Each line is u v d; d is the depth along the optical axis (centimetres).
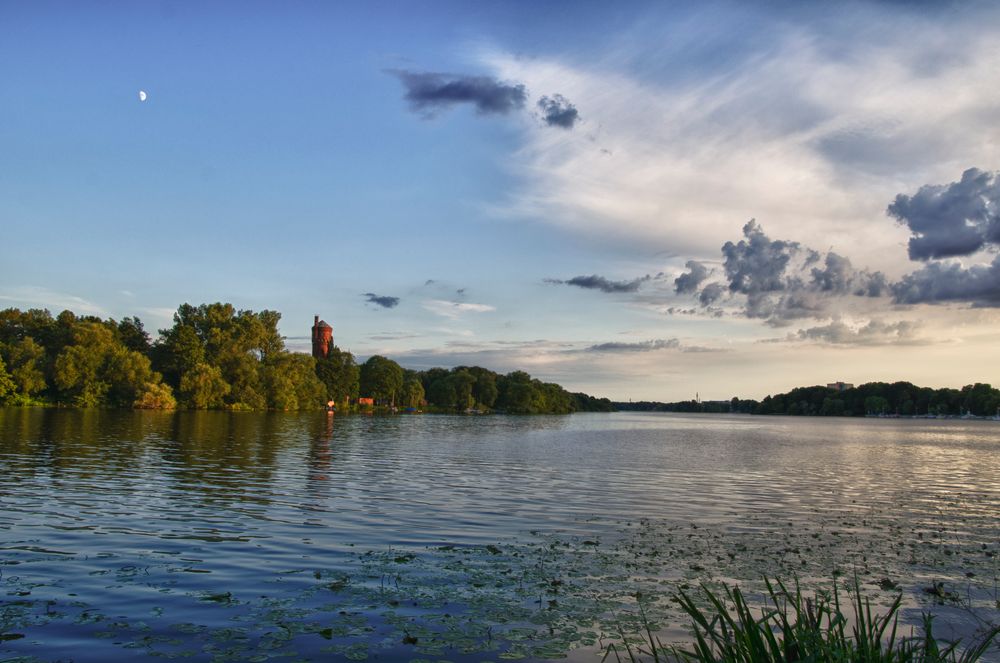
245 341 11325
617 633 977
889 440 7800
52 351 9994
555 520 1908
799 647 550
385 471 3064
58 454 3256
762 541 1672
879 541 1706
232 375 10994
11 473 2533
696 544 1617
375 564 1338
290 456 3625
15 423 5503
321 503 2078
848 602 1163
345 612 1040
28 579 1172
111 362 9644
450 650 902
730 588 1229
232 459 3334
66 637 912
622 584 1237
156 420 6869
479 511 2025
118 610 1024
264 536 1571
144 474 2627
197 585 1162
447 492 2419
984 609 1130
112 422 6172
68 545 1430
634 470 3416
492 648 912
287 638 927
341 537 1588
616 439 6700
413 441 5341
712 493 2586
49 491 2141
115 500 2005
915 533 1833
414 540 1583
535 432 7962
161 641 905
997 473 3672
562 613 1062
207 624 974
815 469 3725
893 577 1338
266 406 11481
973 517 2127
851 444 6656
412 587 1183
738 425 13875
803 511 2186
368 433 6300
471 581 1230
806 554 1530
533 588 1197
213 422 6975
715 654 877
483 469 3294
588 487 2677
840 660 533
